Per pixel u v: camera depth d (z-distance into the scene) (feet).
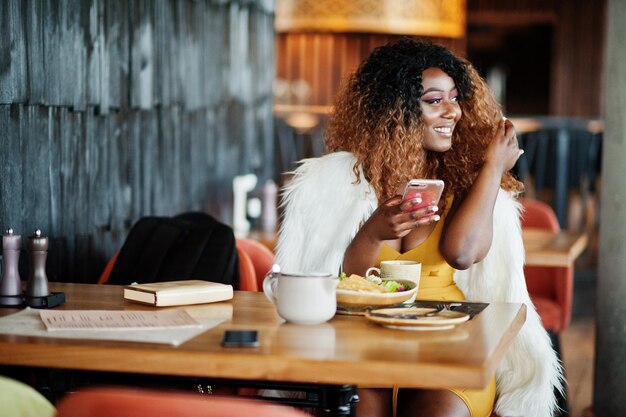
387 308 6.94
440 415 7.21
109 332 6.20
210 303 7.48
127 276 9.60
